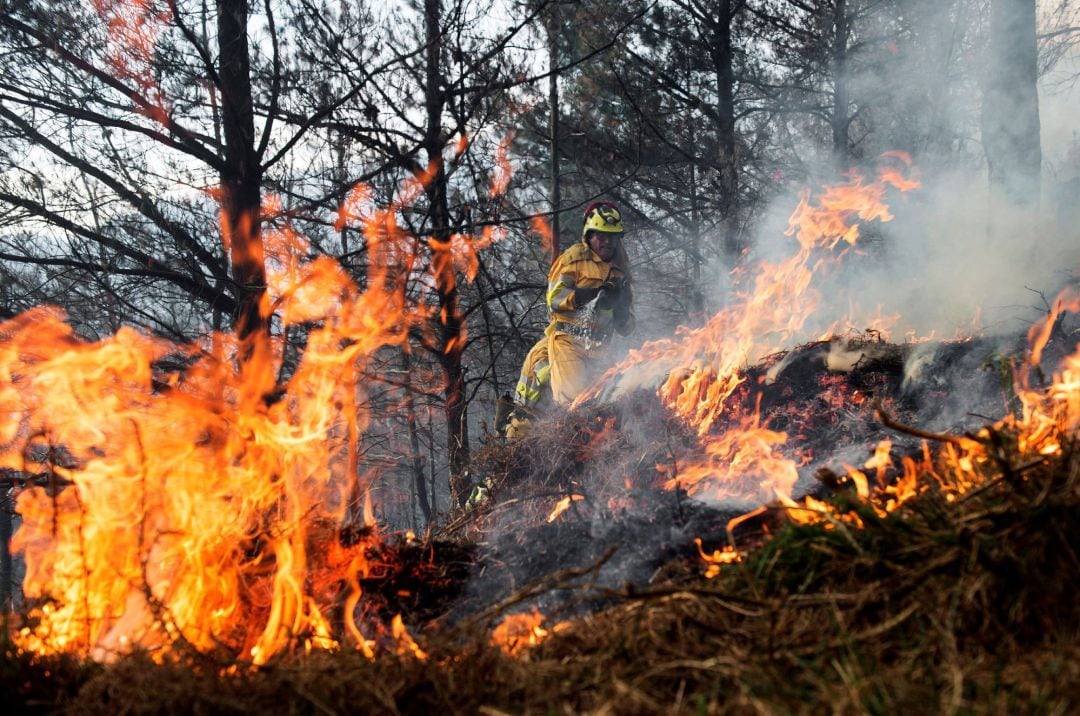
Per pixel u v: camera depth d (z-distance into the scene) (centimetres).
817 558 250
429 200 1070
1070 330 456
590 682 220
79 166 859
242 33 856
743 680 208
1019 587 221
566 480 469
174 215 902
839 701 190
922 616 221
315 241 959
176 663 256
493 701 226
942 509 253
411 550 366
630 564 320
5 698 251
